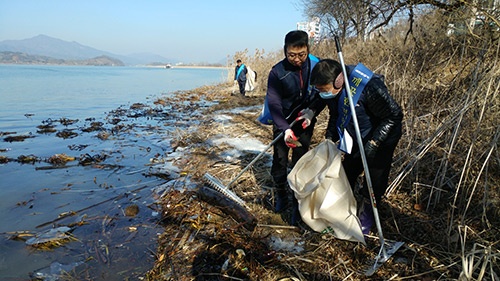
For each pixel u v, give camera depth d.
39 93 15.56
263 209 3.40
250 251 2.68
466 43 4.42
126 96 15.29
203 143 5.90
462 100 3.59
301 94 3.06
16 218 3.39
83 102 12.72
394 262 2.53
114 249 2.83
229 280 2.38
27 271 2.55
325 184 2.68
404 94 4.46
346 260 2.57
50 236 2.97
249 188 3.89
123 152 5.66
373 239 2.78
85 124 8.16
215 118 8.39
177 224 3.20
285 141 2.91
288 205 3.40
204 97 14.78
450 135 3.57
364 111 2.56
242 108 10.18
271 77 3.08
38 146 6.12
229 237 2.89
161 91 18.31
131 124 8.13
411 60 5.17
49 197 3.88
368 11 7.68
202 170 4.53
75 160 5.21
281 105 3.07
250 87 12.99
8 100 12.77
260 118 3.32
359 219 2.85
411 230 2.88
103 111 10.43
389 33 8.17
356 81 2.43
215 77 39.09
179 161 5.03
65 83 22.41
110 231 3.12
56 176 4.55
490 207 2.93
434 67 4.92
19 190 4.08
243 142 5.80
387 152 2.58
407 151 3.68
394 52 5.94
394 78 4.69
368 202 2.79
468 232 2.75
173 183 4.19
